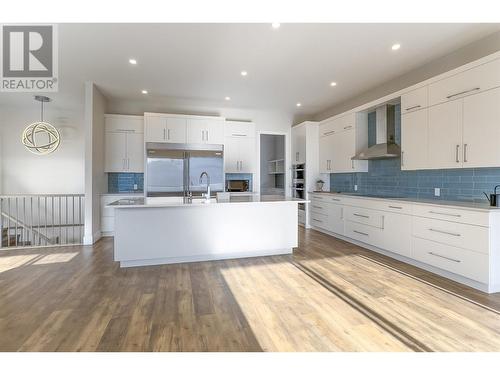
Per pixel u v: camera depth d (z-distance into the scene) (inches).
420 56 145.9
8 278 123.3
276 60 149.7
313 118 276.7
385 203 155.5
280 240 161.0
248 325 84.1
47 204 242.4
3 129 232.8
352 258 154.6
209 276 126.1
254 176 262.5
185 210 145.2
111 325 83.8
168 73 167.3
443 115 133.6
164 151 221.5
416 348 72.6
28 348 72.4
